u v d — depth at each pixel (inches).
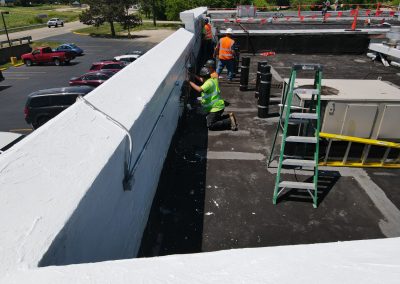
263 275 36.5
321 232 136.7
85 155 68.2
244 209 149.8
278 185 156.3
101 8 2058.3
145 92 117.4
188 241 129.0
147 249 123.9
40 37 2047.2
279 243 129.9
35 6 4891.7
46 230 47.7
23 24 2672.2
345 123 188.7
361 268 37.2
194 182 170.2
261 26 594.6
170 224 138.4
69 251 52.3
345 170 186.1
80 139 72.9
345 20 727.7
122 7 2022.6
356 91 196.4
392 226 141.2
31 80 1090.7
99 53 1549.0
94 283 36.4
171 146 193.8
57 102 537.3
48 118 543.8
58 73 1184.2
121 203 85.6
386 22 656.4
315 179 156.8
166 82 151.9
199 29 498.9
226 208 149.9
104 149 72.9
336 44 494.0
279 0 2332.7
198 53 474.9
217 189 164.4
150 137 120.9
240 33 489.7
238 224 139.8
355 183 173.3
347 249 40.6
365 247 41.0
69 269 38.8
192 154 200.7
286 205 153.6
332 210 151.1
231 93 332.2
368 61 450.6
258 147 211.2
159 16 2805.1
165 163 171.6
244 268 37.6
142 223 116.9
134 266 38.5
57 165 61.6
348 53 498.6
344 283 35.1
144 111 103.4
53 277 37.9
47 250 44.3
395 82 345.4
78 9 4399.6
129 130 85.8
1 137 225.9
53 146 66.8
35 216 49.7
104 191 69.4
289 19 742.5
